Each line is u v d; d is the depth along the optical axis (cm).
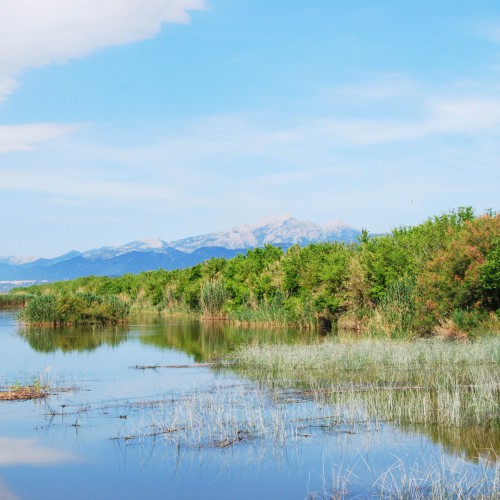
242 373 2830
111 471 1434
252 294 6706
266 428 1766
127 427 1825
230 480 1362
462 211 5053
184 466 1462
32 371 2970
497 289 3525
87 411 2048
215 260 8544
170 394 2325
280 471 1408
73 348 4025
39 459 1530
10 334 5059
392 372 2688
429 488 1257
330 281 5528
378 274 4978
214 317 7375
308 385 2452
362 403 2041
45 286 14050
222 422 1839
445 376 2492
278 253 7569
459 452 1505
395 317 4078
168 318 7688
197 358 3447
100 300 6319
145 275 11056
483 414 1864
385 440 1623
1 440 1705
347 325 5356
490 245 3638
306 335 4834
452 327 3547
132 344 4275
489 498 1184
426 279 3888
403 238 5141
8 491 1311
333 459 1484
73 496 1275
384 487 1276
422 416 1834
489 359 2805
